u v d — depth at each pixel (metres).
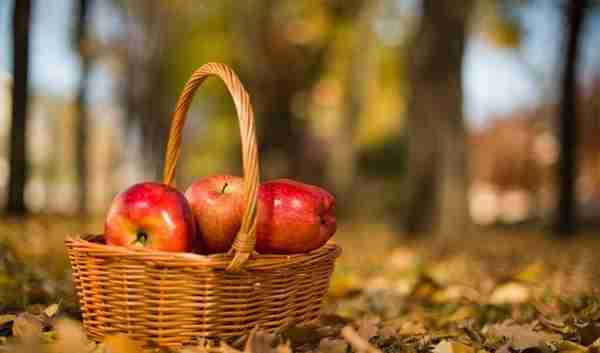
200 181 2.56
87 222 9.67
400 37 19.50
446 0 8.95
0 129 20.84
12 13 7.32
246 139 2.16
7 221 6.82
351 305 3.47
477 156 25.81
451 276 4.79
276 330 2.26
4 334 2.39
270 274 2.24
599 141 22.53
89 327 2.30
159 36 17.70
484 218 23.56
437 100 8.95
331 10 17.98
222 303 2.19
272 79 18.86
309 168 23.20
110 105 22.75
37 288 3.06
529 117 20.89
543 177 19.42
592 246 8.08
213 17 19.97
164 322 2.17
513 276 3.81
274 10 18.52
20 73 7.43
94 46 11.81
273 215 2.41
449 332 2.73
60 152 23.94
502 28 17.11
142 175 18.55
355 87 17.88
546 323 2.69
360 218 17.48
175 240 2.29
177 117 2.70
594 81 21.22
